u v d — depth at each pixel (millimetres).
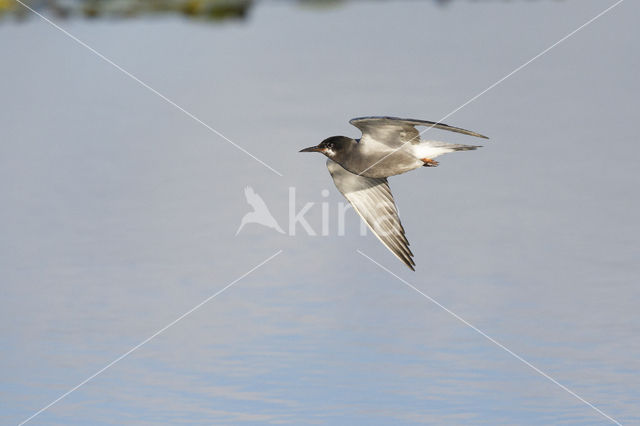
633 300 13586
